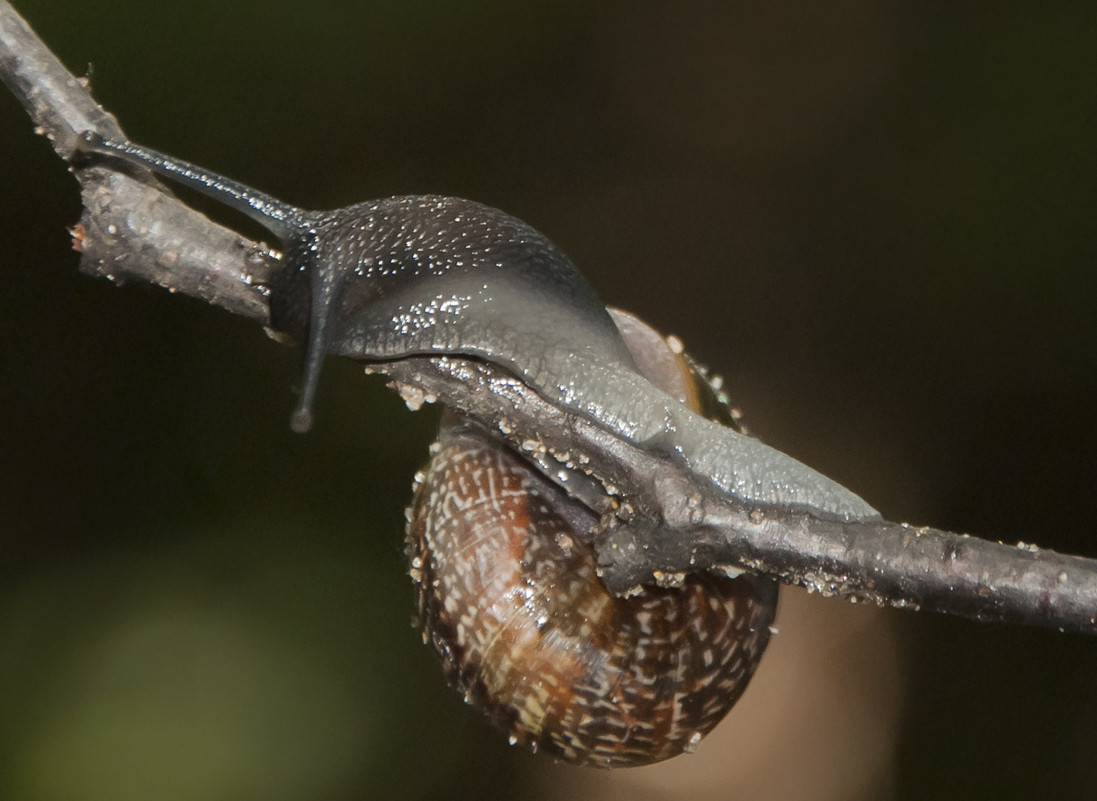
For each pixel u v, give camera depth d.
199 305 0.71
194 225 0.46
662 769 0.70
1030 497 0.73
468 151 0.89
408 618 0.67
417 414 0.72
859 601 0.44
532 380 0.45
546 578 0.46
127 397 0.70
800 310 0.83
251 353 0.71
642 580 0.45
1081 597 0.44
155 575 0.67
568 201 0.90
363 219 0.46
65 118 0.46
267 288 0.45
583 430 0.45
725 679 0.46
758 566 0.44
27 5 0.77
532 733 0.46
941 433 0.76
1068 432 0.74
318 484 0.70
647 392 0.45
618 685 0.46
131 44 0.79
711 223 0.88
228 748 0.62
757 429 0.79
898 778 0.67
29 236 0.71
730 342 0.83
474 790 0.65
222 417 0.70
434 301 0.45
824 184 0.87
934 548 0.44
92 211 0.45
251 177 0.82
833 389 0.80
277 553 0.68
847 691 0.70
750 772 0.69
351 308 0.45
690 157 0.91
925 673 0.69
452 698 0.66
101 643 0.65
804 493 0.44
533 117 0.91
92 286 0.71
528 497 0.46
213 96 0.81
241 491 0.69
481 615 0.46
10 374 0.69
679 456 0.45
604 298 0.85
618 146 0.91
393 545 0.69
